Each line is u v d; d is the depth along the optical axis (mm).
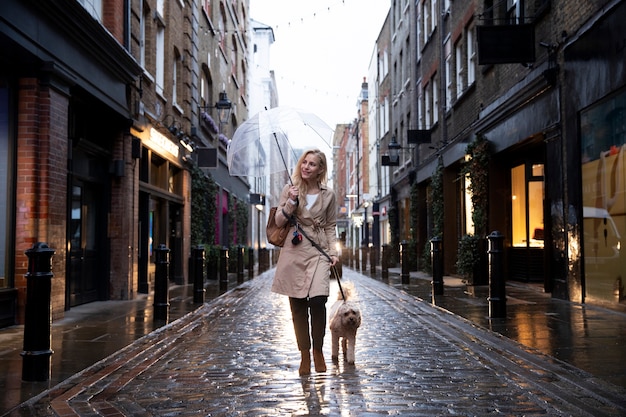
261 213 45188
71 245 10008
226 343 6664
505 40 11156
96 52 9539
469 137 15992
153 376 5055
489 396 4301
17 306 7906
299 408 4023
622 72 7957
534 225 13562
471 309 9203
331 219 4930
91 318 8695
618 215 8297
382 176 36000
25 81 8062
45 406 4059
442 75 19250
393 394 4371
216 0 22984
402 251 15133
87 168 10688
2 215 7859
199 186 18188
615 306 8461
